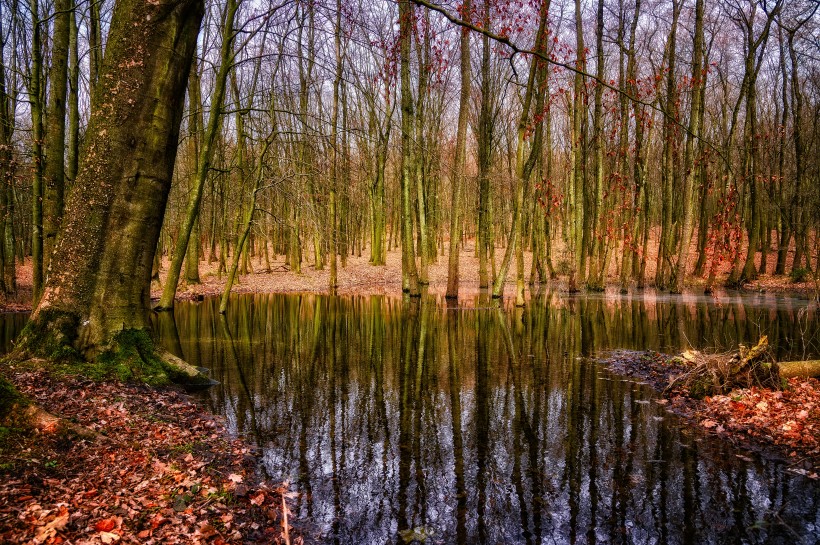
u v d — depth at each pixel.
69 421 4.75
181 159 30.34
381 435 6.01
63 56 10.63
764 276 26.83
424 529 4.04
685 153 22.78
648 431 6.14
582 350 11.17
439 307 19.45
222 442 5.65
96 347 7.12
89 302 7.18
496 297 20.23
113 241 7.32
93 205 7.16
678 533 3.99
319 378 8.67
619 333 13.39
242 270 29.94
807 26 18.95
